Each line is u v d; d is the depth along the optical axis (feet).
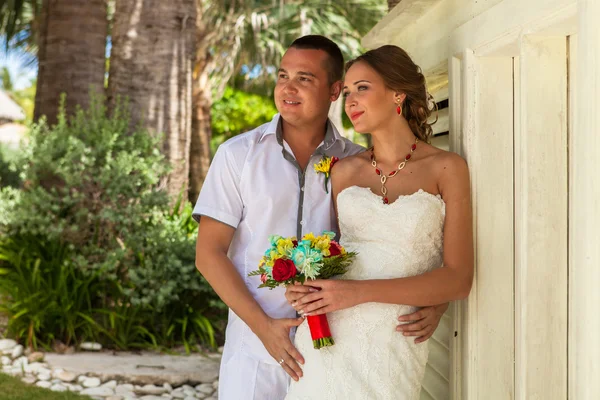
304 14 45.14
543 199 7.29
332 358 7.84
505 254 8.32
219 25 43.16
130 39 23.03
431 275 7.68
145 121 22.88
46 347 18.78
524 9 7.16
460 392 8.79
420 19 10.62
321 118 9.04
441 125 10.39
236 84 56.18
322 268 7.57
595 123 5.65
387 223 7.92
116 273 20.59
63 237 20.35
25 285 19.62
